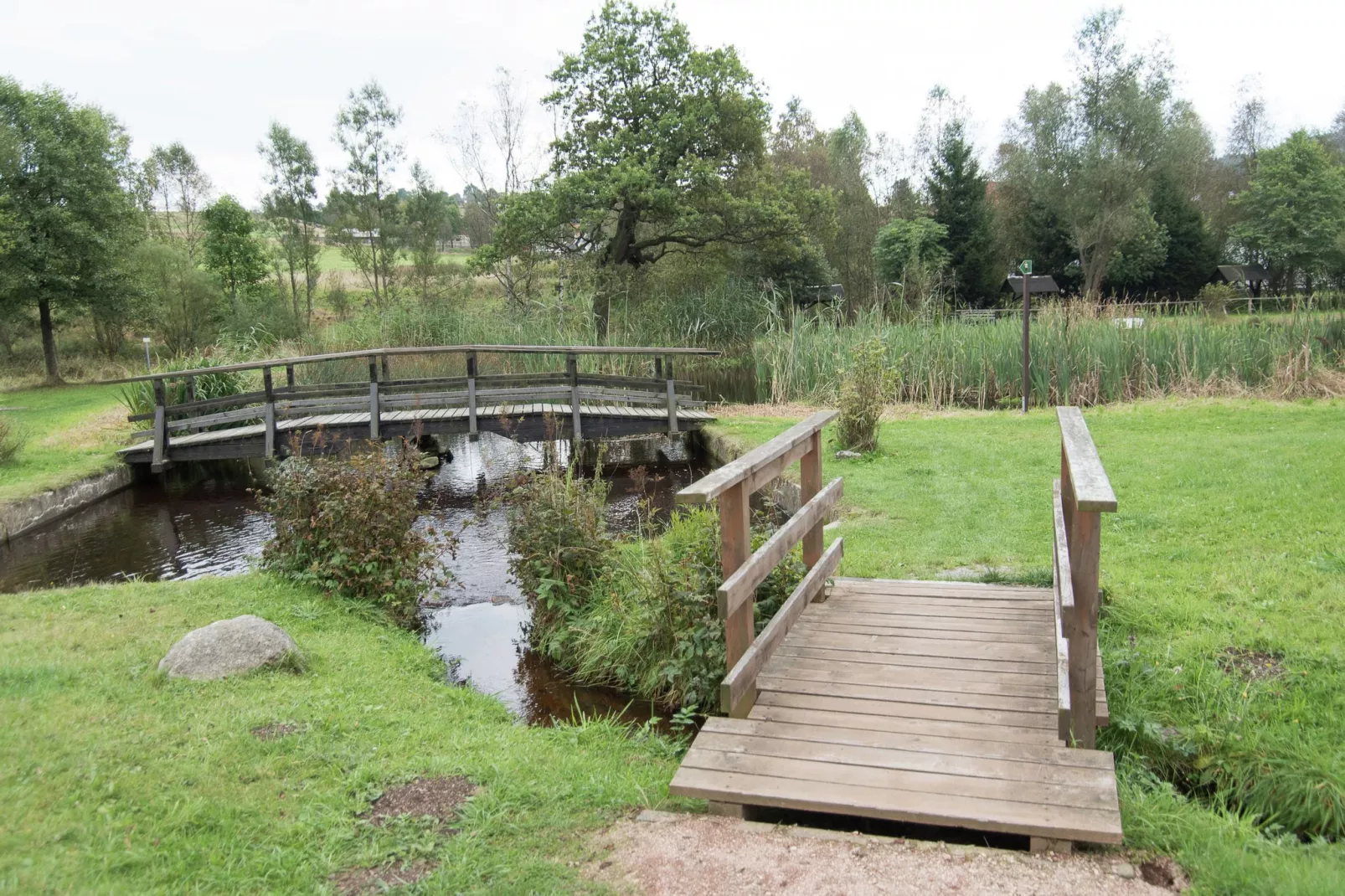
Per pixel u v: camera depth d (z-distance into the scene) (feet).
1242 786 11.47
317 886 9.00
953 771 10.68
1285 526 20.36
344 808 10.61
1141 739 12.44
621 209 83.56
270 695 13.99
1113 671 13.91
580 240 83.41
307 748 12.17
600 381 42.24
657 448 46.83
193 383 47.03
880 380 34.81
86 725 12.41
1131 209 124.88
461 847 9.78
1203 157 147.64
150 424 46.32
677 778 10.83
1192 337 46.16
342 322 82.94
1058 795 10.02
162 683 14.29
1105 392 44.96
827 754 11.26
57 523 33.58
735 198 78.89
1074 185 128.06
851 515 25.29
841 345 52.54
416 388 41.32
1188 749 12.09
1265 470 25.58
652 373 59.57
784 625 14.53
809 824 11.16
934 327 53.47
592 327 65.31
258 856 9.48
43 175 76.84
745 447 37.11
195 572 26.86
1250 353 45.80
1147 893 8.68
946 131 127.44
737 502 12.59
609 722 15.23
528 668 18.85
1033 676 13.46
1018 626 15.66
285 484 21.86
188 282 96.48
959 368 48.39
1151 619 15.84
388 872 9.34
